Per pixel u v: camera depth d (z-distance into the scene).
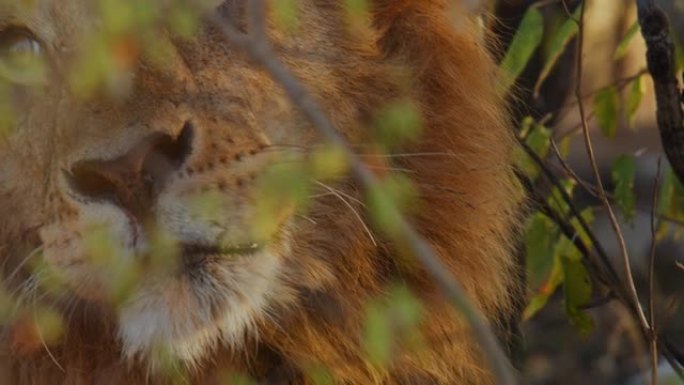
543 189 9.04
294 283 7.05
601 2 10.58
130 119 6.30
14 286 6.87
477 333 5.18
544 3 8.52
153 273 6.51
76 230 6.47
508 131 7.87
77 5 6.34
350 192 7.10
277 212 6.73
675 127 7.64
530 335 11.09
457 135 7.47
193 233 6.45
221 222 6.48
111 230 6.37
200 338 6.68
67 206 6.46
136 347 6.71
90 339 6.99
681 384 7.96
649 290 8.08
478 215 7.53
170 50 6.39
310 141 6.84
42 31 6.50
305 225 7.02
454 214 7.43
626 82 9.09
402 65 7.39
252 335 7.10
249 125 6.59
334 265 7.15
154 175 6.35
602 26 10.64
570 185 9.03
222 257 6.57
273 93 6.70
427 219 7.37
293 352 7.21
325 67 7.11
